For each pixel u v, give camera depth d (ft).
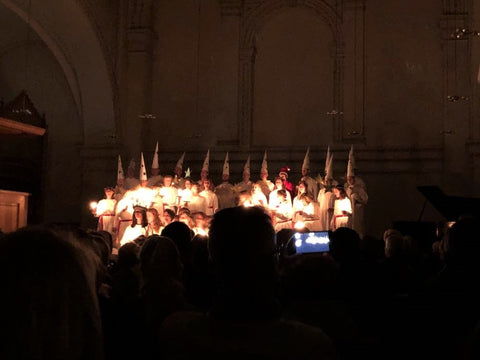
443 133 53.98
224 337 6.56
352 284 13.25
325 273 9.05
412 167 54.65
